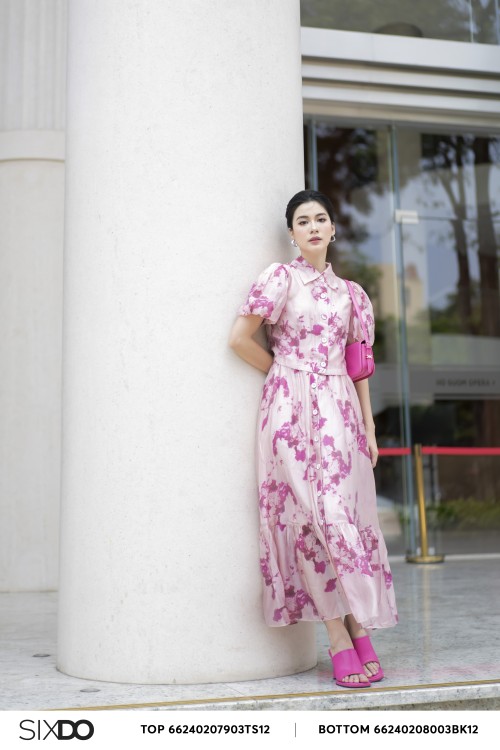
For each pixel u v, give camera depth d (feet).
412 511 26.48
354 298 10.23
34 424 21.40
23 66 22.43
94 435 10.18
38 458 21.33
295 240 10.16
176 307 9.94
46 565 21.12
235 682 9.53
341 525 9.27
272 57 10.71
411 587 19.06
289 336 9.94
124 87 10.32
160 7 10.28
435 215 27.63
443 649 11.35
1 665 10.92
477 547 26.71
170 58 10.22
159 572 9.66
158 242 10.02
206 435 9.82
